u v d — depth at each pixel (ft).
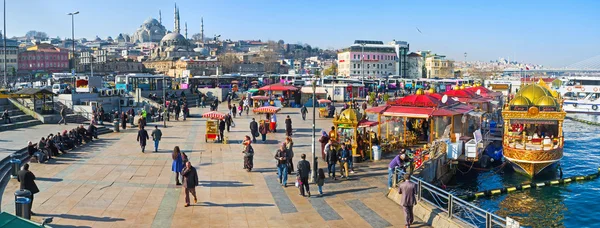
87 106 183.01
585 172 127.75
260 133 132.46
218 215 64.64
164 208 67.26
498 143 137.90
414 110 114.93
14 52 609.83
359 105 247.09
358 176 87.97
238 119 185.26
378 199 73.00
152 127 160.76
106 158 102.63
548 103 116.26
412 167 83.82
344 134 107.76
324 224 61.67
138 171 90.12
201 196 73.72
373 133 110.83
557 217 89.86
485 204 96.63
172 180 83.51
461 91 163.94
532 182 111.96
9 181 79.56
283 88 235.40
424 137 132.05
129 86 254.27
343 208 68.49
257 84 342.03
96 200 70.33
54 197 71.36
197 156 106.63
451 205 60.23
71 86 264.31
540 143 120.88
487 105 180.75
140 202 69.87
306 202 71.26
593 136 197.36
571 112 290.97
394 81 411.13
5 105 162.71
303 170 73.72
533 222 87.10
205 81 342.23
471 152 115.55
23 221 37.14
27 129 141.49
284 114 205.05
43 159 96.43
